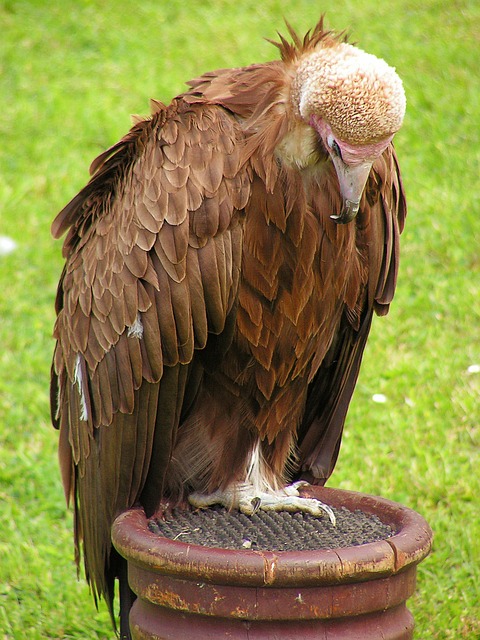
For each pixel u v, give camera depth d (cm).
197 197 532
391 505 573
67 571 840
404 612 524
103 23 1877
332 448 662
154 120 573
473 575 812
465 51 1677
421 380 1054
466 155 1441
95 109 1622
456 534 858
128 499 573
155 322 544
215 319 546
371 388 1050
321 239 561
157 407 559
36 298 1232
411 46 1697
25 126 1588
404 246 1273
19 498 930
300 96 514
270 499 593
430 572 824
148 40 1823
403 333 1135
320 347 604
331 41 531
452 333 1128
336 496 606
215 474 602
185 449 609
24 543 866
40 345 1149
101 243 575
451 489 907
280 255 552
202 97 568
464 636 751
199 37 1812
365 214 587
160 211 539
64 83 1708
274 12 1872
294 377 597
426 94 1569
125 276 552
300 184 545
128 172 571
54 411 672
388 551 488
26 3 1928
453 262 1244
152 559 495
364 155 498
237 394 589
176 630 502
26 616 791
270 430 607
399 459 950
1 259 1291
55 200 1417
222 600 485
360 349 642
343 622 491
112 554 605
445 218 1311
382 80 483
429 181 1394
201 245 536
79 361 587
